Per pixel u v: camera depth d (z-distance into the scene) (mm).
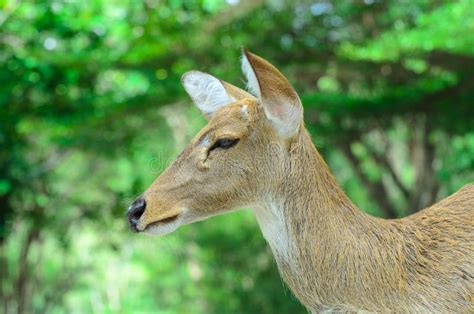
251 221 25750
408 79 16828
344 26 17125
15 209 18406
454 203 6203
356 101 17422
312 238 5680
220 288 25344
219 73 16078
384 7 16906
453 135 19266
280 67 16328
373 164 25688
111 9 16047
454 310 5672
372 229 5801
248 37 16297
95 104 17031
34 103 16688
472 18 14125
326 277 5664
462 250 5820
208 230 25562
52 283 25719
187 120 23031
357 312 5684
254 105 5742
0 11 15070
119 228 19766
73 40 16094
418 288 5707
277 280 23484
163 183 5676
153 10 16016
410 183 29594
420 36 14555
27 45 15586
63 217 20250
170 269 31531
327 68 16766
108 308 33906
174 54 16328
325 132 18516
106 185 23906
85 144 19375
